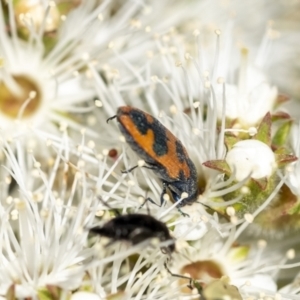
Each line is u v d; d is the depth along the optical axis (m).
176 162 0.12
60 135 0.14
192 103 0.13
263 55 0.15
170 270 0.12
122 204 0.13
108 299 0.12
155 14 0.15
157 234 0.12
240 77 0.14
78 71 0.14
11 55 0.14
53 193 0.13
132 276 0.12
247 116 0.13
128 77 0.14
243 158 0.12
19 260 0.12
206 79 0.13
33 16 0.14
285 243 0.13
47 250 0.12
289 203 0.13
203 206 0.13
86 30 0.14
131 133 0.12
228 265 0.13
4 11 0.14
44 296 0.12
